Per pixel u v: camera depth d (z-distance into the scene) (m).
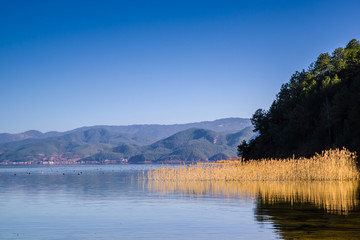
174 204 30.41
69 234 19.03
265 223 20.72
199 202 31.23
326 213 23.50
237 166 60.22
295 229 18.83
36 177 99.25
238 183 50.72
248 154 121.12
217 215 24.20
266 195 34.59
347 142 71.19
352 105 74.31
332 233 17.75
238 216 23.53
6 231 20.00
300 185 44.28
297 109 95.31
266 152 106.44
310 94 99.56
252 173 55.56
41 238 18.17
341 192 35.41
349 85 90.62
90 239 17.78
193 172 59.97
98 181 71.62
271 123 106.44
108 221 22.70
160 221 22.42
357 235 17.30
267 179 54.31
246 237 17.48
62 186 57.28
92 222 22.45
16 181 76.00
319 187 41.09
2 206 31.23
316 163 53.44
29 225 21.73
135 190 45.31
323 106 90.50
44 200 35.97
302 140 93.00
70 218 24.08
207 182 54.50
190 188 45.06
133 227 20.64
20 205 31.86
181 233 18.84
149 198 35.53
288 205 27.52
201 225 20.89
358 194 33.56
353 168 52.88
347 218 21.66
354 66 106.38
